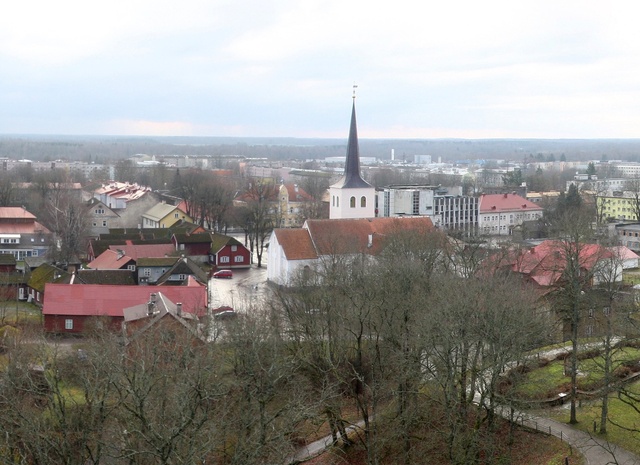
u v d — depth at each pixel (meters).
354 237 119.69
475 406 64.38
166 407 50.00
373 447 58.50
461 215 187.25
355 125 139.75
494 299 59.03
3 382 52.78
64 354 75.50
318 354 68.94
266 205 171.50
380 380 61.53
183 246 149.25
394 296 68.19
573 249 83.31
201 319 84.62
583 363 75.06
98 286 96.25
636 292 83.00
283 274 117.88
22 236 151.00
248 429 52.53
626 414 64.69
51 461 47.22
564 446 58.81
